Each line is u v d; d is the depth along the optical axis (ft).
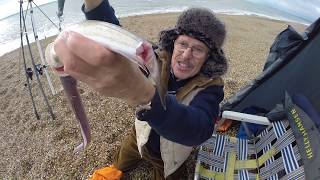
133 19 10.95
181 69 2.44
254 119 3.68
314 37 3.79
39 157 4.46
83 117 1.49
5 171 4.52
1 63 8.12
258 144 3.54
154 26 10.28
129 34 1.12
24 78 7.13
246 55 8.19
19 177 4.29
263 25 11.83
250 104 4.10
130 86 1.15
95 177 3.41
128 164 3.44
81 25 1.14
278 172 3.10
